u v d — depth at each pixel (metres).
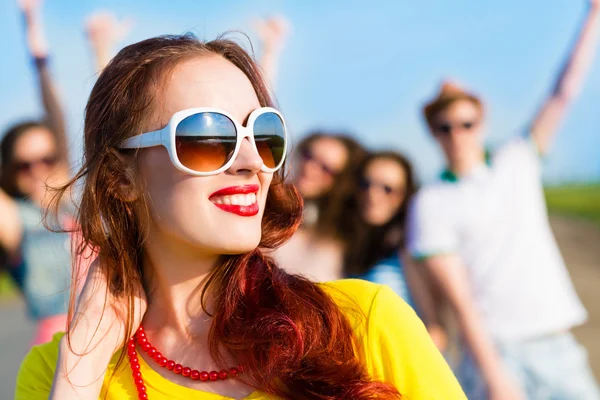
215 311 1.54
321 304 1.50
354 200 4.25
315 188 4.26
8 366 6.53
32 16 4.93
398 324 1.47
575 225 13.24
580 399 3.96
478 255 4.10
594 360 5.86
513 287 4.04
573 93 4.53
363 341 1.47
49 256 4.09
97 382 1.51
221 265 1.56
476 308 4.07
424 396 1.42
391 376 1.45
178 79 1.48
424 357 1.45
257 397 1.45
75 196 1.64
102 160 1.54
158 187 1.48
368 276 4.24
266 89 1.64
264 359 1.47
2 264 4.17
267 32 4.81
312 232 4.27
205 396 1.48
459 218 4.10
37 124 4.29
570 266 9.79
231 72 1.51
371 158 4.26
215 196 1.45
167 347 1.56
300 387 1.43
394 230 4.24
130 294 1.56
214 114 1.44
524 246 4.09
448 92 4.21
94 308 1.54
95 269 1.57
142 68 1.51
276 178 1.68
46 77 4.84
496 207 4.11
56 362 1.56
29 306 4.11
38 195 4.20
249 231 1.46
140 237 1.57
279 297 1.51
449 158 4.18
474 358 3.97
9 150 4.16
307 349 1.45
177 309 1.57
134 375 1.54
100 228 1.56
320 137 4.28
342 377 1.41
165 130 1.44
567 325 4.07
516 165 4.23
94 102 1.56
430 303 4.23
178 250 1.54
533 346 4.00
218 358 1.50
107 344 1.53
